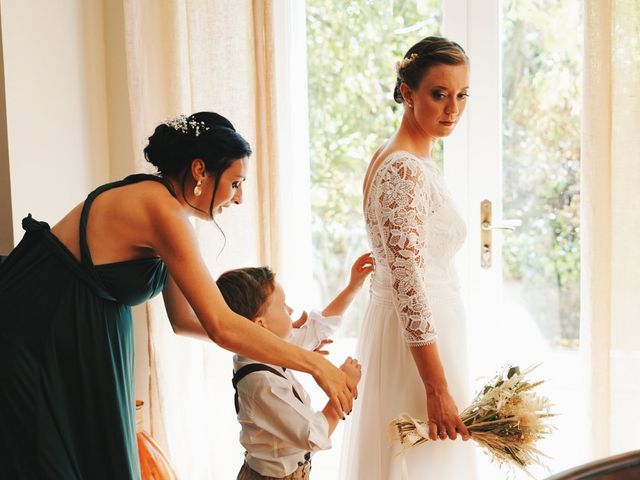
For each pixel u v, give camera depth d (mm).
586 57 2395
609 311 2457
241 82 2785
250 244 2828
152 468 2686
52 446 1750
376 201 1925
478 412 1860
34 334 1751
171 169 1817
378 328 2059
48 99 2715
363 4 2857
